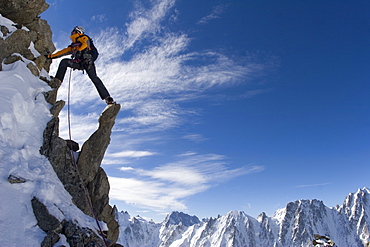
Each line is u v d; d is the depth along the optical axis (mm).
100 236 8977
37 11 14555
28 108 10664
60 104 12266
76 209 9297
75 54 12820
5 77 10633
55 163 10539
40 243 7484
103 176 12852
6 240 7012
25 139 9891
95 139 12562
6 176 8273
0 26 12422
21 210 7848
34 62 13297
